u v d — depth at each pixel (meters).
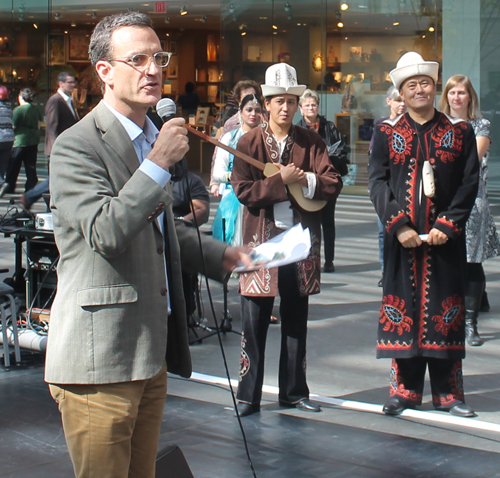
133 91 1.97
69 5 16.81
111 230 1.84
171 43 22.17
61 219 1.97
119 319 1.95
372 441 3.64
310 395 4.29
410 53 3.91
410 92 3.87
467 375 4.64
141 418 2.14
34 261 5.32
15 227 5.31
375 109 13.65
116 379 1.94
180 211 5.18
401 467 3.34
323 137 7.18
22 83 16.84
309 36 14.10
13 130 13.16
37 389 4.42
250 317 3.95
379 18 13.41
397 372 4.09
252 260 2.34
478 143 5.24
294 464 3.38
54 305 2.02
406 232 3.84
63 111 10.38
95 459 1.98
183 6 17.12
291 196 3.84
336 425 3.84
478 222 5.19
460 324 3.92
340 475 3.26
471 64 12.76
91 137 1.97
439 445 3.59
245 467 3.34
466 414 3.94
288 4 14.17
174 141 1.90
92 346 1.94
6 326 4.85
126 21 1.99
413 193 3.90
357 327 5.75
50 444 3.63
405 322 3.93
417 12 13.07
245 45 14.81
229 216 5.03
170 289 2.16
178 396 4.27
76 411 1.98
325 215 7.69
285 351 4.08
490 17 12.59
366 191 13.77
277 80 3.84
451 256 3.88
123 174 1.98
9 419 3.94
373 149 4.03
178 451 2.81
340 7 13.73
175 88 22.44
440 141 3.87
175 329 2.18
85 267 1.96
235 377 4.64
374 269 7.91
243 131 5.36
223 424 3.85
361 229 10.29
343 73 13.84
